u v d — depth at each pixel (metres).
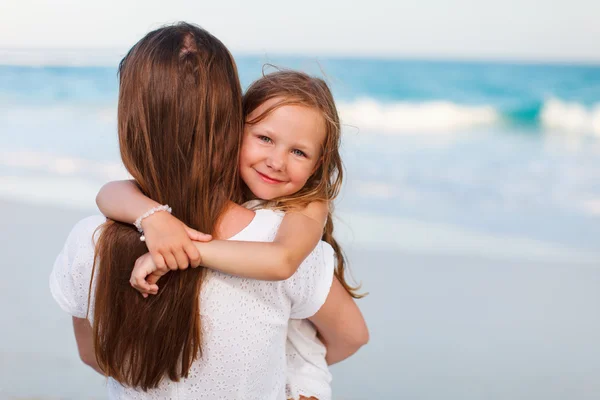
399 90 17.92
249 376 1.38
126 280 1.32
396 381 3.67
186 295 1.29
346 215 7.31
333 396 3.47
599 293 5.18
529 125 15.20
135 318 1.31
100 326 1.37
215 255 1.26
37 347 3.85
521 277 5.51
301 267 1.39
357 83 18.47
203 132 1.27
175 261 1.25
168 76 1.25
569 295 5.12
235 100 1.31
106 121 12.75
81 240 1.38
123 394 1.43
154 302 1.30
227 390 1.38
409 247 6.17
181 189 1.30
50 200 7.15
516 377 3.77
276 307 1.37
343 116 15.26
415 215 7.50
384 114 15.90
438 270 5.57
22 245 5.61
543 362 3.98
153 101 1.26
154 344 1.31
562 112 16.11
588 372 3.84
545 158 11.23
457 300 4.93
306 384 1.58
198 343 1.31
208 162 1.29
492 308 4.79
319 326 1.57
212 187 1.32
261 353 1.38
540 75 17.09
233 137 1.32
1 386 3.35
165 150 1.28
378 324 4.44
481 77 17.86
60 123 12.50
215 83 1.26
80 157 9.66
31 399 3.23
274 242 1.32
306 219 1.42
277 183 1.57
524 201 8.45
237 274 1.27
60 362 3.69
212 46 1.29
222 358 1.34
